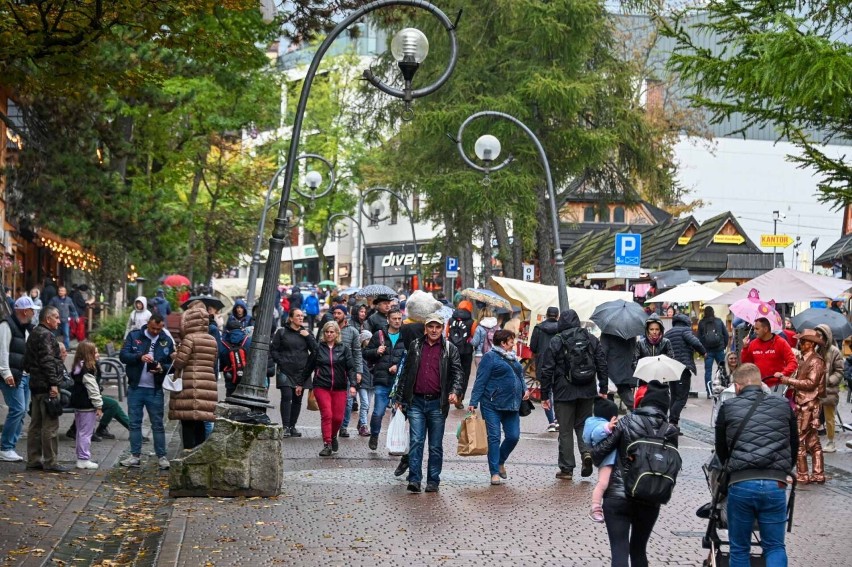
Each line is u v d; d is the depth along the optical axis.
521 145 43.56
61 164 29.16
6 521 11.99
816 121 14.62
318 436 20.67
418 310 21.06
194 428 15.98
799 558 11.07
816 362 16.16
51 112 28.83
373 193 67.81
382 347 18.77
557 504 13.87
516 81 43.88
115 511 13.16
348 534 11.83
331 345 18.16
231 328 20.83
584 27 43.62
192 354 15.77
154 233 30.84
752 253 55.00
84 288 41.44
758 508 9.13
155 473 16.11
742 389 9.50
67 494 13.88
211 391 15.84
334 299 38.59
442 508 13.48
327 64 82.75
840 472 17.41
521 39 44.19
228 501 13.79
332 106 82.62
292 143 15.61
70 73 15.78
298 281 111.31
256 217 56.44
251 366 14.78
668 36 15.05
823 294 22.97
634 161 48.53
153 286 45.44
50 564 10.34
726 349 30.55
